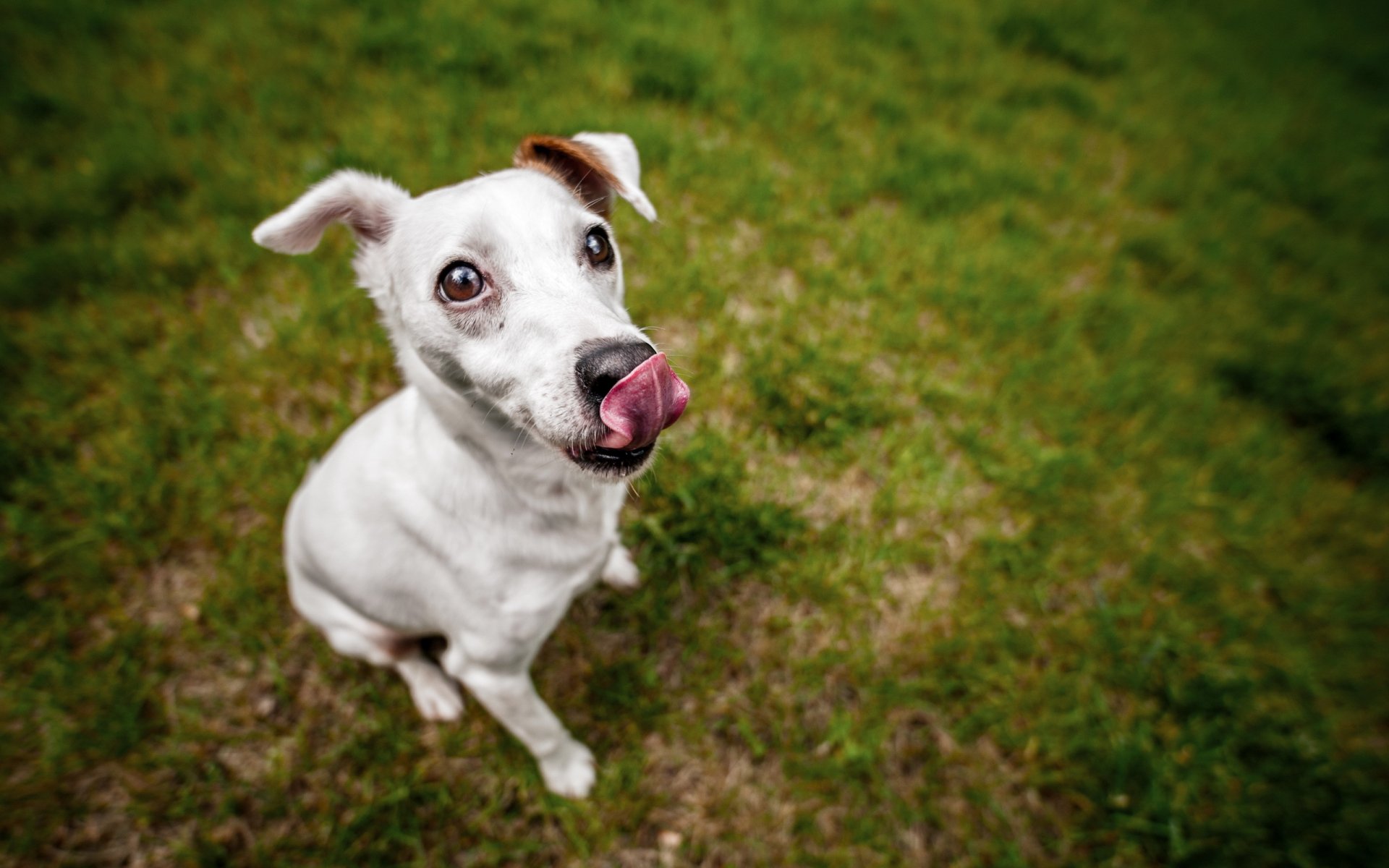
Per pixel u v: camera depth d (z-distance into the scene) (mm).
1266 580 592
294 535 449
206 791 458
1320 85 1521
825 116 915
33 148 739
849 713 506
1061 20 1389
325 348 610
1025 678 521
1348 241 1025
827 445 600
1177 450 659
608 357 299
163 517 533
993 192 878
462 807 464
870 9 1211
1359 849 459
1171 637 544
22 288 618
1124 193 992
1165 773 480
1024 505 594
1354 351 832
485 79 882
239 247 669
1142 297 823
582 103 842
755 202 761
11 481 535
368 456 401
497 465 367
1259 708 521
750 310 696
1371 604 589
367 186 375
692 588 545
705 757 491
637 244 707
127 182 707
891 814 477
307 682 498
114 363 594
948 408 641
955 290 722
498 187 348
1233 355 758
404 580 400
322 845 447
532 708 426
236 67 868
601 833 460
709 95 887
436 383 356
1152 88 1289
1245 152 1173
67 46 870
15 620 489
